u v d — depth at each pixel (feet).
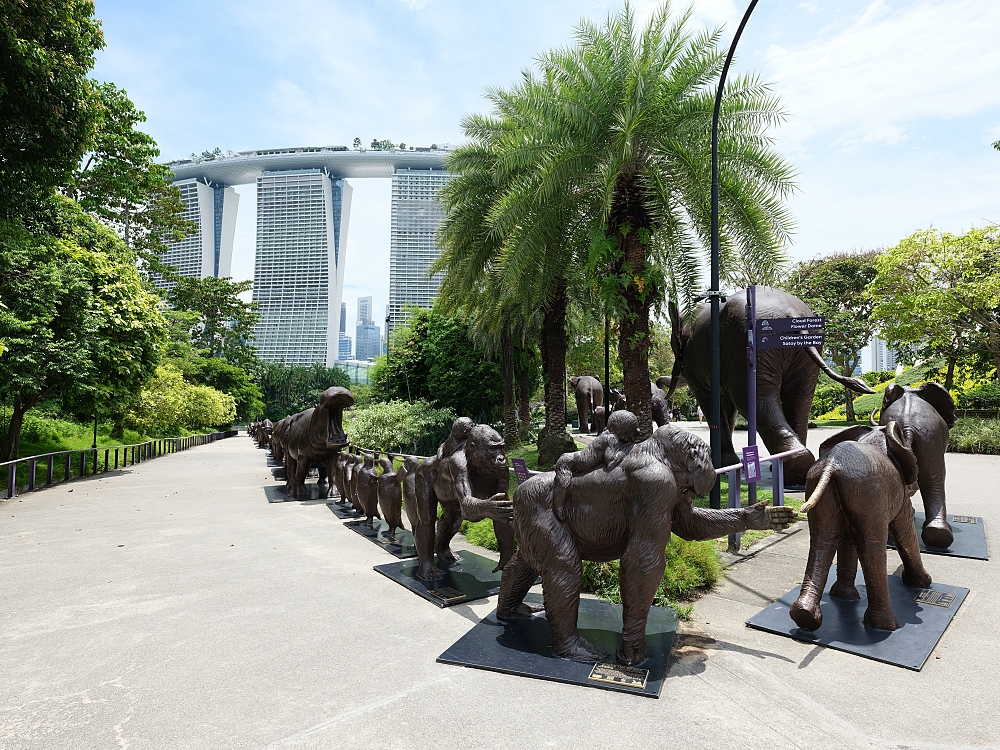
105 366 47.42
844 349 100.68
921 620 14.33
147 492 39.52
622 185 32.40
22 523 28.12
